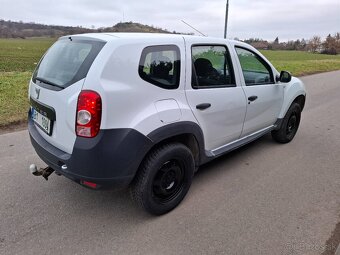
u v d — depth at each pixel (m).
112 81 2.71
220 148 3.98
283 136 5.38
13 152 4.68
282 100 5.07
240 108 4.05
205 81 3.55
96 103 2.62
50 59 3.36
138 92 2.85
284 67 19.27
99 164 2.72
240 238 2.95
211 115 3.59
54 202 3.46
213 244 2.86
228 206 3.47
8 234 2.92
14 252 2.71
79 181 2.86
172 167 3.23
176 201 3.38
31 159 4.47
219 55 3.76
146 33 3.38
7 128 5.73
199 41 3.49
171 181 3.30
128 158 2.80
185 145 3.48
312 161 4.77
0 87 8.55
